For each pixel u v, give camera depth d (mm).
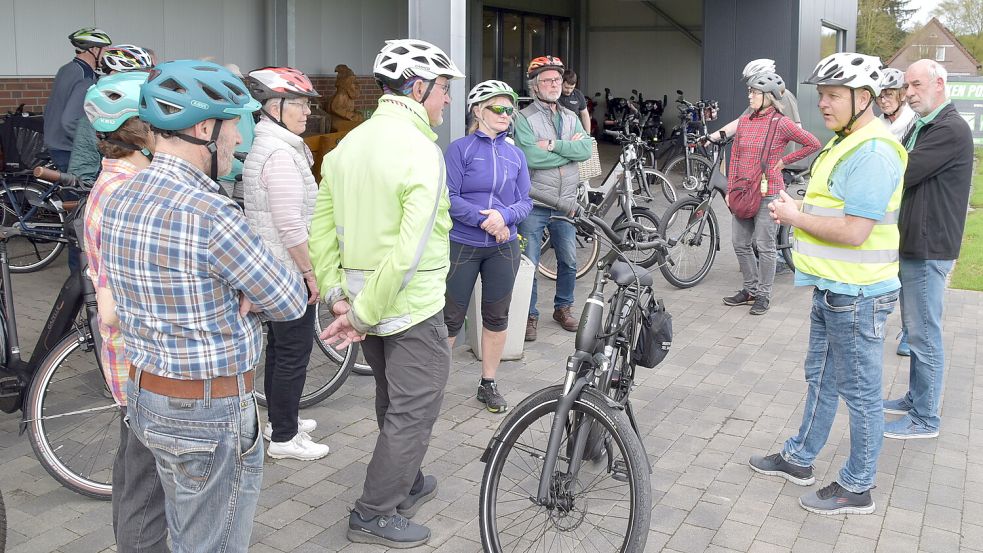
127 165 3197
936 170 4395
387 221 3348
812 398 4117
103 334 3250
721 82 13969
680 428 4820
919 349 4625
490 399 4984
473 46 17828
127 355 2496
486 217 4676
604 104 22266
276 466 4293
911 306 4609
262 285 2422
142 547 2875
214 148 2490
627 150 8359
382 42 13492
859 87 3568
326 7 12281
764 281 7047
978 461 4445
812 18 14797
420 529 3629
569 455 3314
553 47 21125
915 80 4453
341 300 3451
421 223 3209
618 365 3961
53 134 6961
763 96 6773
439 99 3490
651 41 21703
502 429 3406
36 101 9008
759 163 6859
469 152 4762
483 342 5012
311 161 4238
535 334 6281
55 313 3980
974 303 7531
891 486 4168
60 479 3857
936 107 4473
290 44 11633
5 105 8750
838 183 3680
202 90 2375
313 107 11961
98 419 4012
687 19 21266
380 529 3588
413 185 3240
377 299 3227
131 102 3123
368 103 13320
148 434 2465
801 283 3912
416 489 3908
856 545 3652
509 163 4859
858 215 3582
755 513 3906
